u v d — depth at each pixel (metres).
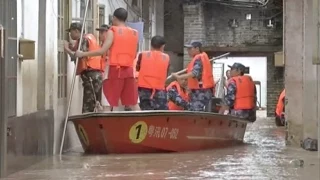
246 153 9.82
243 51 24.66
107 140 9.20
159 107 10.57
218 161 8.59
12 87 7.49
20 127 7.63
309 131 10.46
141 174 7.21
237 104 13.32
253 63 28.11
